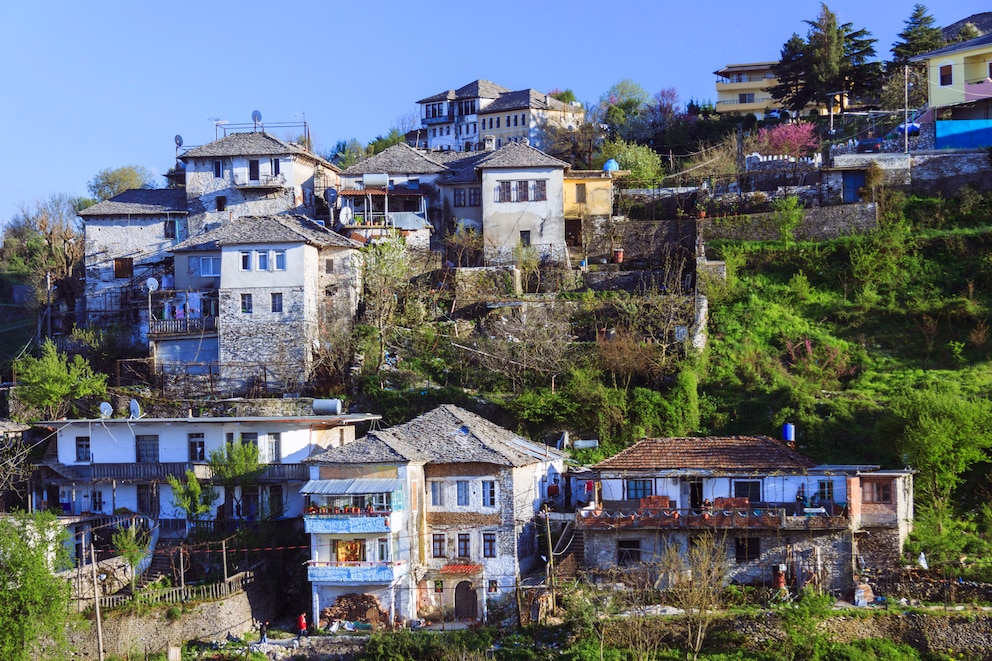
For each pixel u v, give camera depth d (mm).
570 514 57219
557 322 73750
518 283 79438
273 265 75500
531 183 84562
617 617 50281
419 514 55844
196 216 88812
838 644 48250
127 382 77625
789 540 52156
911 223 80688
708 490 54750
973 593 50188
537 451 60375
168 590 54781
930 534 53562
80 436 63688
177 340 76938
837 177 83438
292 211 88688
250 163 89312
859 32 109438
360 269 79312
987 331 70562
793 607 48750
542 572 56219
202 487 59406
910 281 76500
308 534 59500
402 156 92562
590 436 65312
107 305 87250
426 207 89812
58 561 54656
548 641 50500
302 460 62625
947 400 58125
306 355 74625
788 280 77750
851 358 70750
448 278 81375
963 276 75688
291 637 53750
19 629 48812
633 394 65750
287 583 59281
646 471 55344
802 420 62875
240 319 75312
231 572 57719
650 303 73250
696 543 52844
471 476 55844
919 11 112062
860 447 60844
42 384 68938
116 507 62438
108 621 53281
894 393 66062
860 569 51938
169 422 61875
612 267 82250
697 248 79750
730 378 68312
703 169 94188
